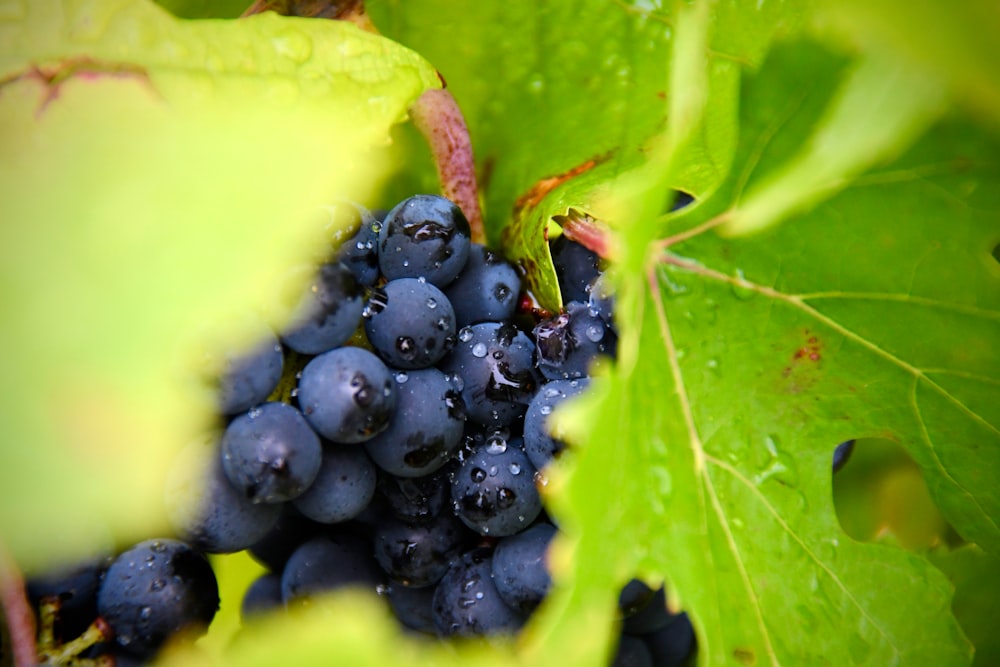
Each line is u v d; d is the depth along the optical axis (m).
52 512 0.20
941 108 0.27
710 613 0.31
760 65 0.30
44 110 0.29
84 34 0.29
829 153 0.27
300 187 0.25
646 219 0.28
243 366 0.30
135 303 0.22
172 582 0.31
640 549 0.30
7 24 0.29
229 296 0.23
